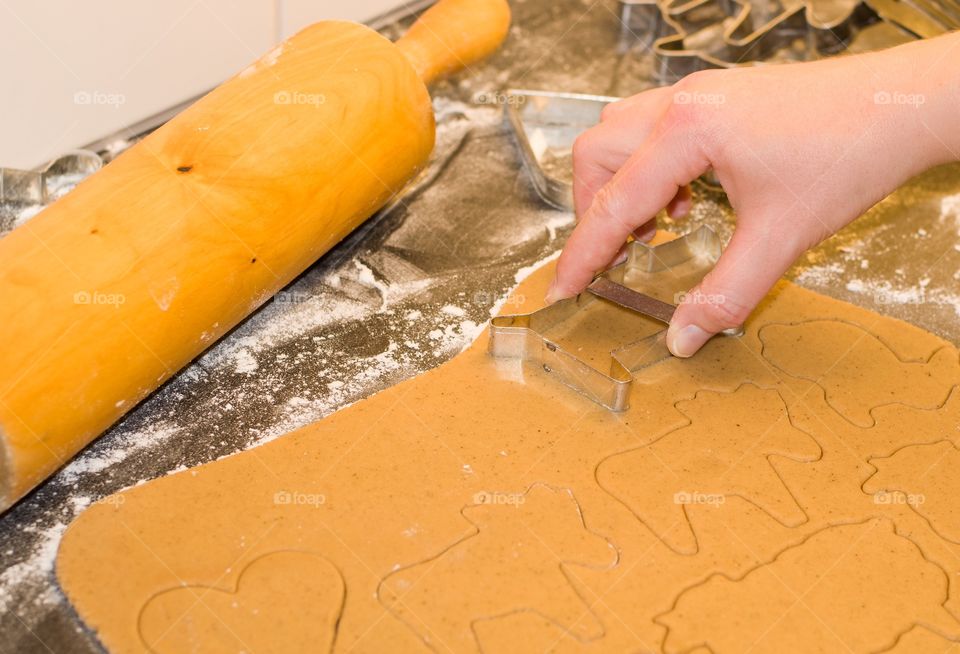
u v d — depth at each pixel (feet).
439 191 3.81
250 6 3.79
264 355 2.99
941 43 2.69
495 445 2.66
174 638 2.14
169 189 2.74
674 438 2.73
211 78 3.80
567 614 2.24
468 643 2.16
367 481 2.52
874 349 3.11
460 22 3.80
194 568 2.29
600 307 3.23
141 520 2.39
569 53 4.71
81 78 3.42
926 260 3.59
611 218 2.89
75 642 2.16
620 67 4.63
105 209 2.65
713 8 4.88
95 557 2.30
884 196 2.74
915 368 3.05
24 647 2.15
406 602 2.24
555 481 2.56
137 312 2.53
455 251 3.51
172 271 2.62
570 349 3.03
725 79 2.76
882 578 2.39
